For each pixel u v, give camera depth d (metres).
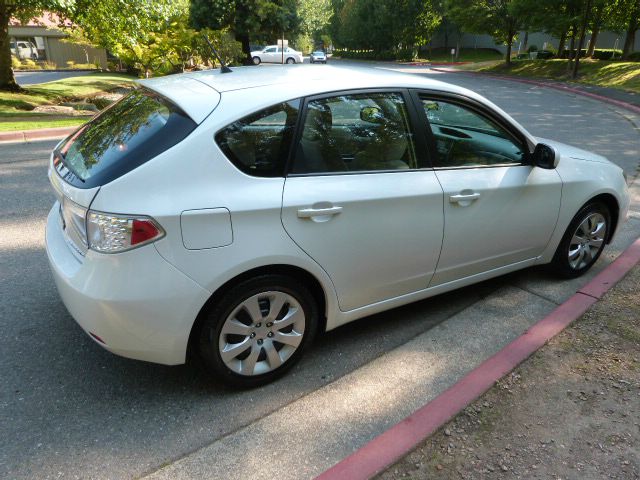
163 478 2.17
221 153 2.40
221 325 2.50
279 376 2.82
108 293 2.25
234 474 2.20
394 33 54.06
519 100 18.42
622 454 2.31
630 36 28.83
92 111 14.58
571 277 4.14
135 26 15.41
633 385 2.78
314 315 2.83
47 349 3.07
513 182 3.37
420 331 3.38
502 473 2.20
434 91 3.12
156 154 2.32
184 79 2.96
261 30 32.16
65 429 2.44
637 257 4.41
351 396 2.72
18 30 34.72
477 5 34.25
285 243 2.52
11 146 9.04
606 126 12.53
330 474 2.15
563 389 2.75
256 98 2.55
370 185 2.78
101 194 2.24
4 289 3.76
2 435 2.38
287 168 2.57
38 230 4.93
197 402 2.65
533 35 48.72
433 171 3.06
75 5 14.04
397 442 2.33
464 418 2.52
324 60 48.00
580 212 3.90
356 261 2.82
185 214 2.27
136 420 2.51
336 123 2.75
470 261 3.37
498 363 2.92
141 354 2.40
